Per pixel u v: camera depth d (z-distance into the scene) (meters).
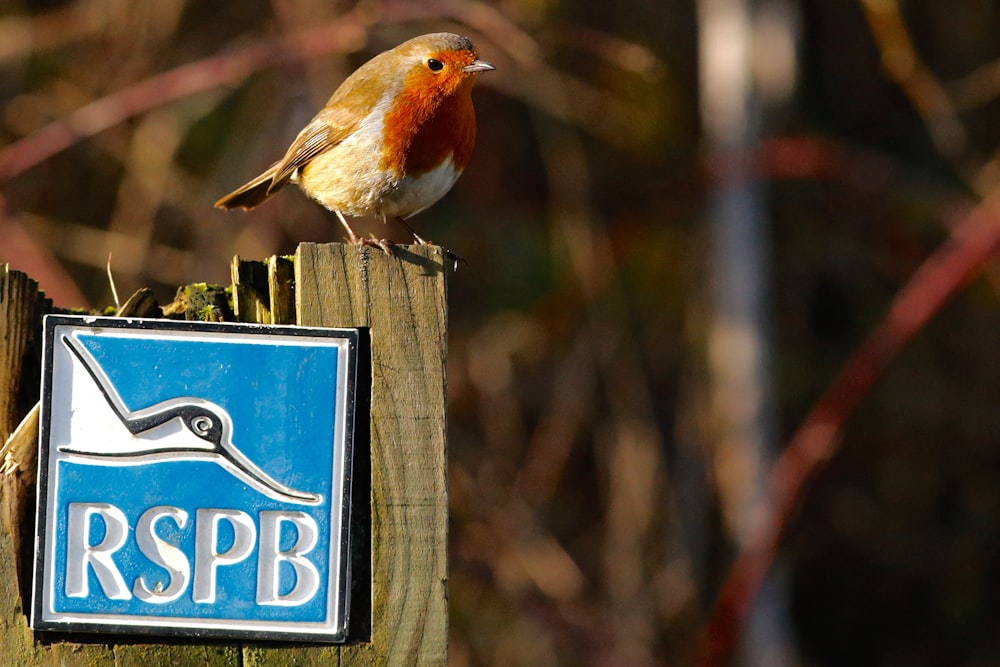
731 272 12.53
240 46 13.30
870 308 14.61
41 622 4.89
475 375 13.53
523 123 14.27
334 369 4.98
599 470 13.50
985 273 13.85
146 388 4.96
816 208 14.46
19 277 5.27
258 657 4.98
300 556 4.96
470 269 13.85
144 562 4.94
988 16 15.07
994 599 14.55
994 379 14.59
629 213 13.81
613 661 12.48
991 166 13.24
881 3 11.54
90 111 11.59
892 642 14.55
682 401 13.74
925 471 14.63
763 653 12.33
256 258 12.59
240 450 4.96
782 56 13.00
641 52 12.48
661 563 13.03
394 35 12.89
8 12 13.70
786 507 10.58
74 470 4.93
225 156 13.05
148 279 12.98
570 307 13.53
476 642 12.57
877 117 15.23
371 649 5.00
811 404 14.27
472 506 12.86
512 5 13.18
